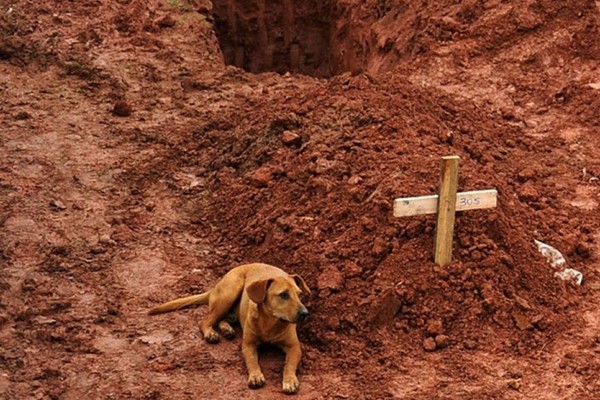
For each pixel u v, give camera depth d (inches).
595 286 385.1
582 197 460.1
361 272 365.7
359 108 460.1
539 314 359.3
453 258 368.5
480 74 588.1
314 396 322.0
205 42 633.0
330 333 348.5
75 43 603.2
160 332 354.6
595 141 523.2
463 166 417.7
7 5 637.3
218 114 532.1
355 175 411.5
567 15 617.3
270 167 438.9
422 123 465.1
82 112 534.0
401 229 374.6
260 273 346.0
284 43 855.7
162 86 565.3
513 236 380.5
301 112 470.6
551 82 577.6
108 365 336.5
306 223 396.5
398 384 328.2
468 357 342.6
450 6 649.0
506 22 615.8
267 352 343.0
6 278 383.9
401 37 666.8
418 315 354.3
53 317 362.0
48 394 321.1
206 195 450.9
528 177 466.0
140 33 621.9
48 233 415.8
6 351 341.4
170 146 498.6
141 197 452.1
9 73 575.2
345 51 788.0
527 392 325.4
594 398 323.0
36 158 478.0
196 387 325.7
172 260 402.6
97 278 388.2
